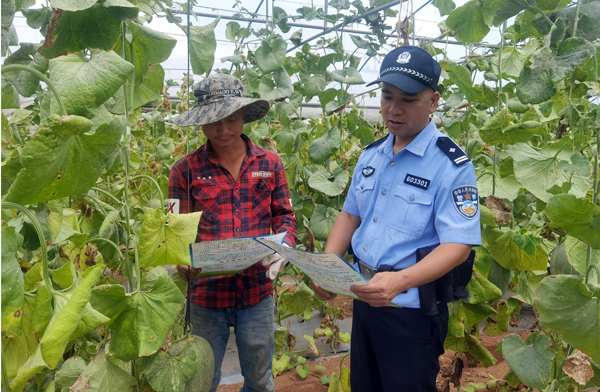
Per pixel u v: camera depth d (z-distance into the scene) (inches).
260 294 78.0
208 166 76.0
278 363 123.6
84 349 66.9
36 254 56.9
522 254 77.7
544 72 54.2
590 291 53.7
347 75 119.7
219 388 114.9
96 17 40.8
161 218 45.4
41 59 48.9
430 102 61.0
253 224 76.7
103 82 37.6
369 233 64.9
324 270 50.6
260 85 122.7
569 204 52.7
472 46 108.7
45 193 34.7
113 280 69.2
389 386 61.6
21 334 34.3
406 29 98.0
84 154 35.1
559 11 58.0
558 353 68.6
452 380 93.0
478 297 81.7
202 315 78.0
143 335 45.8
